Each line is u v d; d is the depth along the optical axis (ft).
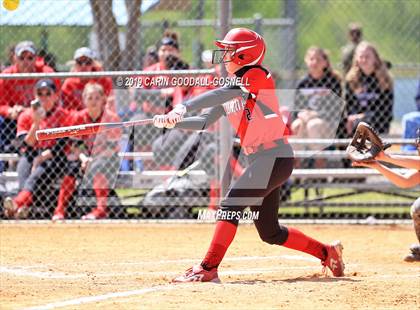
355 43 97.66
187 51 120.06
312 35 147.95
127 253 62.08
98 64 81.51
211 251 47.50
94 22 95.55
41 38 96.48
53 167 77.36
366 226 79.00
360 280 48.29
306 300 41.50
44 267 55.06
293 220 79.05
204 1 121.39
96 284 47.62
